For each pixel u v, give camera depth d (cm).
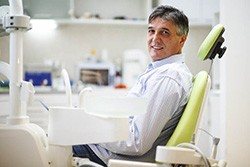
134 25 407
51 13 367
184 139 125
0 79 150
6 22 125
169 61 158
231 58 212
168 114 130
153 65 162
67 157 127
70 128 117
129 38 415
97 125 113
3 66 129
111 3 414
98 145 145
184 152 100
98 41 412
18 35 127
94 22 385
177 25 154
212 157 125
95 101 110
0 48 137
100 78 382
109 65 383
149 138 128
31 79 362
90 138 114
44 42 405
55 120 119
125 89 339
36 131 125
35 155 121
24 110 129
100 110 110
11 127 122
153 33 159
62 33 407
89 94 123
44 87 345
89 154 151
